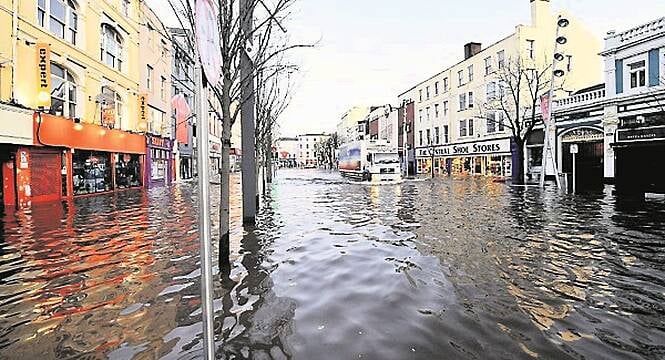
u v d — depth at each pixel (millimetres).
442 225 10188
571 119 27312
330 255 6906
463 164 42531
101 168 21047
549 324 4012
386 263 6371
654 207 13164
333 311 4348
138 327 4023
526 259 6578
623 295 4855
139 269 6152
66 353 3510
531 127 29016
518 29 33875
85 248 7680
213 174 48844
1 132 13594
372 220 11195
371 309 4406
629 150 16953
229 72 6508
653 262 6332
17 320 4254
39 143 15422
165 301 4750
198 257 6867
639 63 22938
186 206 15203
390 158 33625
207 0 2295
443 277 5625
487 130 38438
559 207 13539
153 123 28984
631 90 23172
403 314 4266
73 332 3938
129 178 24469
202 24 2180
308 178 42750
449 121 45312
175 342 3666
